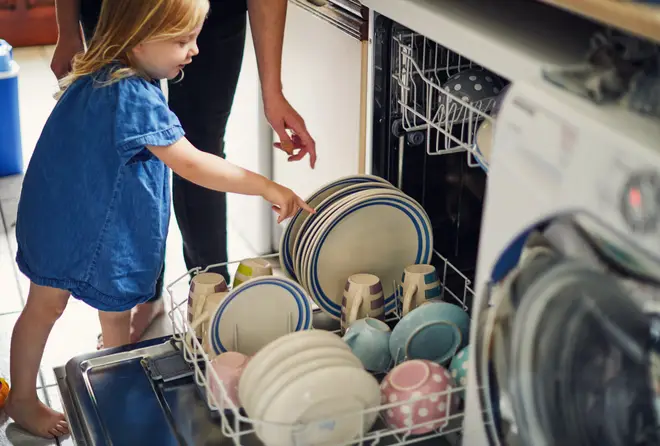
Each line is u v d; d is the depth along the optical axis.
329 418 1.09
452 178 1.56
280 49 1.55
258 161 2.10
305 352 1.18
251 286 1.35
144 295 1.57
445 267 1.53
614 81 0.90
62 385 1.39
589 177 0.85
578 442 0.97
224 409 1.24
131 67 1.41
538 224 0.93
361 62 1.48
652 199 0.78
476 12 1.16
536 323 0.98
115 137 1.38
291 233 1.51
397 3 1.24
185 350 1.40
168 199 1.57
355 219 1.45
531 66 0.97
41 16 4.00
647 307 0.83
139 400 1.33
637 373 0.87
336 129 1.65
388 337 1.34
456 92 1.31
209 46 1.74
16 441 1.67
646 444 0.88
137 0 1.35
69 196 1.47
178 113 1.83
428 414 1.19
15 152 2.85
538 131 0.91
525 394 1.03
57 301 1.61
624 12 0.85
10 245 2.42
